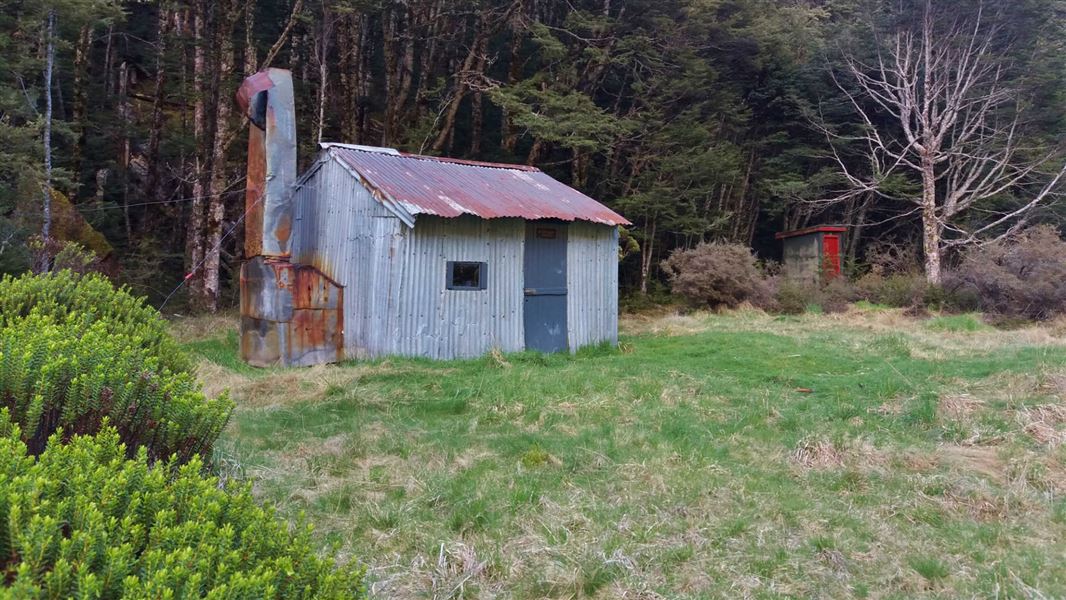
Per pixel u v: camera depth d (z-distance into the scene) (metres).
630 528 4.32
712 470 5.44
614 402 7.66
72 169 16.89
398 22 21.73
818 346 11.92
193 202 17.20
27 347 3.05
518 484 5.01
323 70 18.36
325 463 5.45
